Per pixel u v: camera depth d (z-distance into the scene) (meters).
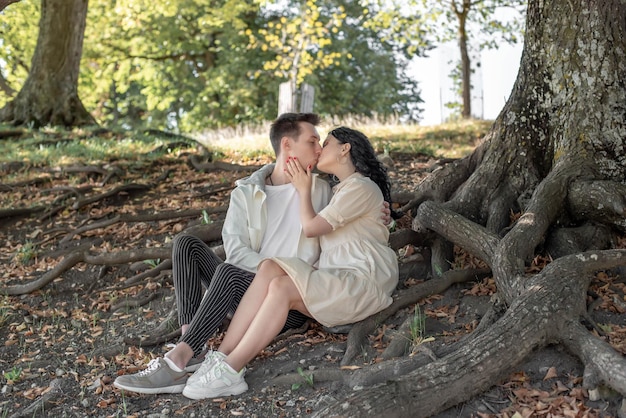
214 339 4.59
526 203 5.54
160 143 10.72
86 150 10.42
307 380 3.92
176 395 3.98
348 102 25.09
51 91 13.68
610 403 3.50
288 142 4.51
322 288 4.05
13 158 10.02
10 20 21.56
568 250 4.92
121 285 5.90
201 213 7.14
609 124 5.35
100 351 4.70
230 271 4.14
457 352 3.70
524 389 3.64
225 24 23.02
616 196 4.93
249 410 3.77
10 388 4.35
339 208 4.24
